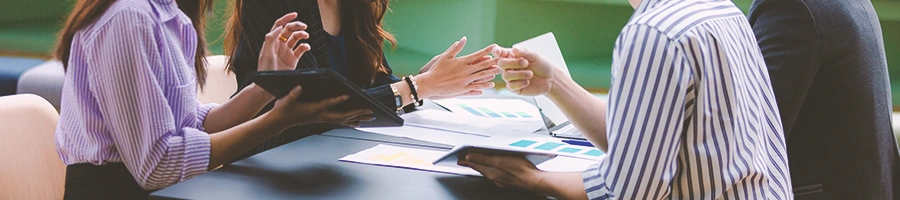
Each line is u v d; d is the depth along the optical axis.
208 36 3.62
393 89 1.79
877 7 3.52
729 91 1.01
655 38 0.98
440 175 1.29
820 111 1.45
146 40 1.34
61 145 1.45
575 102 1.27
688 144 1.02
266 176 1.26
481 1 3.70
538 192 1.15
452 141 1.58
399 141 1.58
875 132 1.46
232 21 1.96
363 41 2.11
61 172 1.66
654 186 0.99
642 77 0.97
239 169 1.31
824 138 1.46
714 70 0.99
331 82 1.17
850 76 1.41
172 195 1.13
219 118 1.62
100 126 1.40
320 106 1.28
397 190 1.19
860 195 1.46
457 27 3.75
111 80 1.33
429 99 1.92
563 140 1.62
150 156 1.36
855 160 1.45
